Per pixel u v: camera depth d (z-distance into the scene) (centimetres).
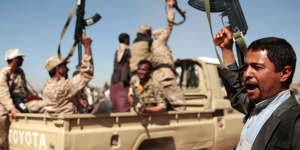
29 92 408
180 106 346
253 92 103
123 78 369
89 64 259
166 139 309
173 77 355
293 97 95
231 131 390
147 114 284
